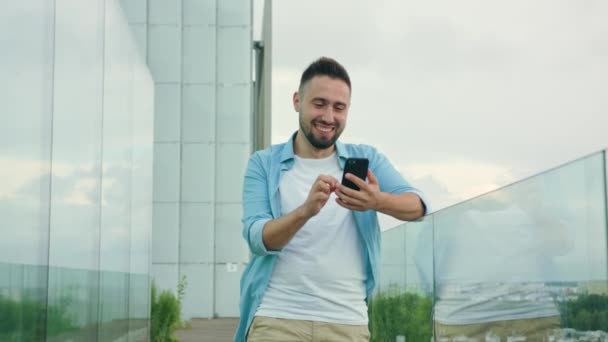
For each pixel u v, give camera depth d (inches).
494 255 193.8
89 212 264.1
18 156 170.7
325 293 129.3
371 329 387.5
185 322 765.9
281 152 136.3
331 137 129.0
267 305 130.7
